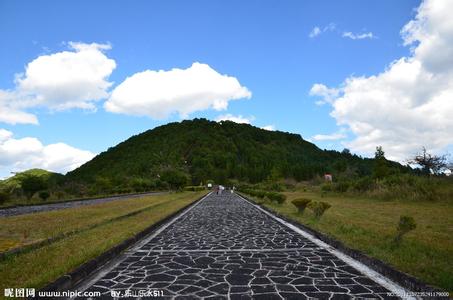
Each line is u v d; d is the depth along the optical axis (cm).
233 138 17938
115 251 805
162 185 6538
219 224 1402
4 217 1530
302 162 16338
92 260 677
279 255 785
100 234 1009
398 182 2897
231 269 661
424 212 1662
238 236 1072
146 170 9825
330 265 689
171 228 1292
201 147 14588
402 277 562
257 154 16012
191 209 2241
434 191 2433
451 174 2884
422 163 3219
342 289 539
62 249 793
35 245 846
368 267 672
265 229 1230
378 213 1622
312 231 1095
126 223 1282
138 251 851
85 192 4253
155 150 13500
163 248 887
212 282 578
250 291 530
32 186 3064
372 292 525
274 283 570
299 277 604
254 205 2597
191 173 11881
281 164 11512
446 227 1148
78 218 1445
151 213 1697
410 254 707
